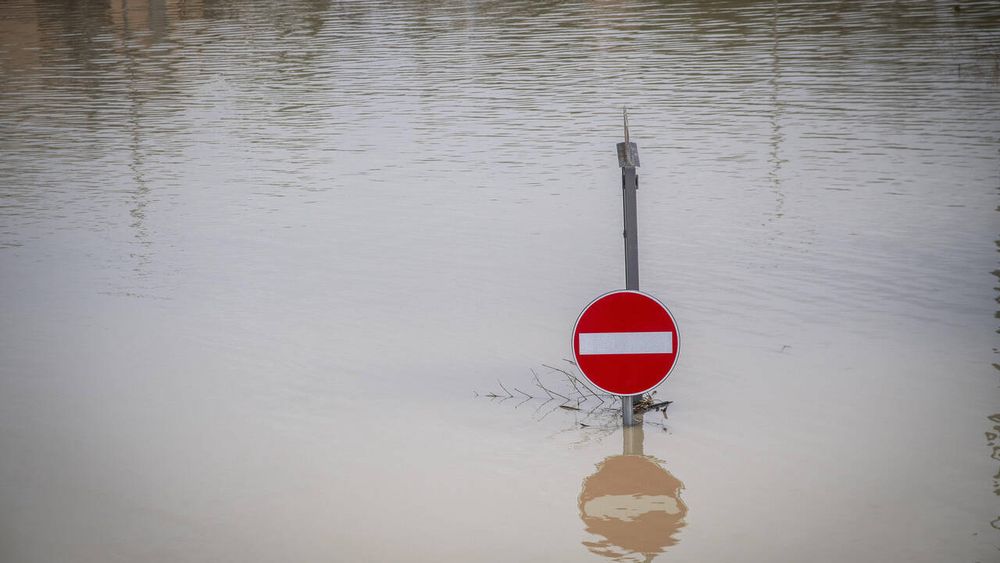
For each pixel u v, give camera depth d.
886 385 12.20
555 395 12.40
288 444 11.14
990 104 32.19
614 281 16.97
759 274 16.92
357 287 16.95
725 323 14.63
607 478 10.14
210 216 22.19
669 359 10.97
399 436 11.29
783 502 9.54
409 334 14.66
